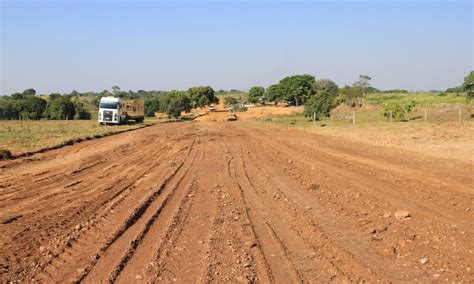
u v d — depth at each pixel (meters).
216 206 12.91
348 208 12.02
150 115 122.75
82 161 24.22
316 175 17.56
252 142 34.19
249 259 8.46
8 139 38.25
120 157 26.38
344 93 99.25
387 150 24.92
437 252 8.38
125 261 8.54
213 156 25.44
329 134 39.66
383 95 140.12
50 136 42.00
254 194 14.48
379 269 7.74
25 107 88.75
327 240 9.34
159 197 14.33
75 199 14.15
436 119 51.97
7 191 15.67
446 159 20.03
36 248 9.36
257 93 190.50
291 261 8.31
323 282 7.32
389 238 9.36
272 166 20.72
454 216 10.68
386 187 14.39
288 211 12.05
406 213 10.66
